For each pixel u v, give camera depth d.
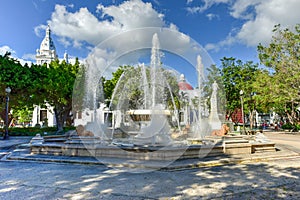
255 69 27.98
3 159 8.27
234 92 28.73
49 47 64.00
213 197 4.18
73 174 5.92
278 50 20.41
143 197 4.18
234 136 11.40
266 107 30.00
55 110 24.03
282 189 4.63
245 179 5.40
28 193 4.42
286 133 23.38
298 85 19.25
